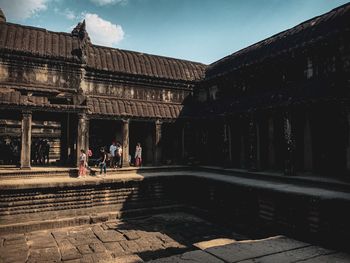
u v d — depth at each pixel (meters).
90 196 13.15
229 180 12.66
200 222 12.55
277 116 14.98
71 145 18.20
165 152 20.84
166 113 19.44
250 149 14.84
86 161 15.95
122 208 13.79
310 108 13.23
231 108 16.70
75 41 17.92
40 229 11.43
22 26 16.75
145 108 18.81
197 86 21.45
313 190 9.47
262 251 5.80
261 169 14.90
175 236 10.65
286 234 9.05
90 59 17.97
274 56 14.48
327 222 7.78
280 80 14.55
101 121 19.44
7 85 15.02
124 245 9.69
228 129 17.02
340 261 5.47
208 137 19.62
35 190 12.05
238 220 11.39
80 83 17.11
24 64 15.64
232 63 18.86
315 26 13.73
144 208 14.08
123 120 17.61
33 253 8.95
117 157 17.34
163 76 20.05
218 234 10.90
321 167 12.72
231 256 5.39
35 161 19.41
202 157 19.70
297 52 13.39
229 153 16.91
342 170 11.69
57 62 16.41
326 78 12.09
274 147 15.12
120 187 13.97
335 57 11.91
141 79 19.36
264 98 14.73
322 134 12.73
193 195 14.76
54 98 16.33
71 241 10.12
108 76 18.28
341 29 11.38
